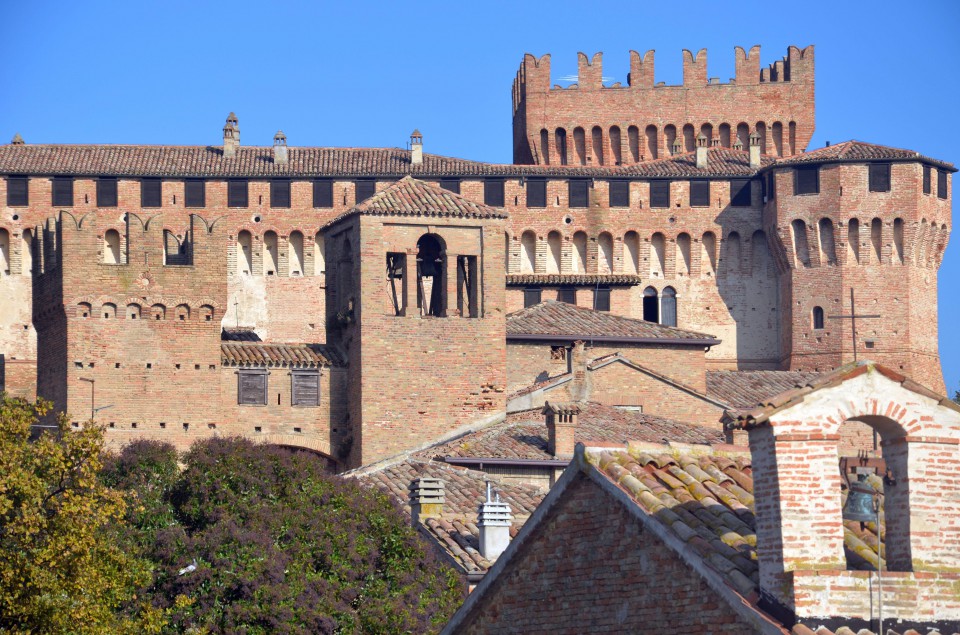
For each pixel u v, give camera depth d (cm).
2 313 19325
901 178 19662
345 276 15038
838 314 19625
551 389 14212
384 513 9356
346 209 19700
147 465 9994
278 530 9181
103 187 19512
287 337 19562
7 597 6488
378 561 9044
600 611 4388
